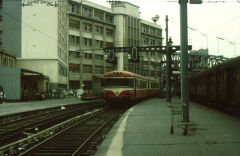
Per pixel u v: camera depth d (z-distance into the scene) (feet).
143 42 294.66
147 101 120.98
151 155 26.11
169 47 111.45
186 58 44.60
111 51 107.24
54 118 66.23
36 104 106.01
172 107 38.65
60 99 155.22
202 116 57.47
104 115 72.79
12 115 66.85
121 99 91.66
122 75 92.84
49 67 170.30
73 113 78.33
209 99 88.43
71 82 219.00
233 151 26.76
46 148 32.60
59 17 177.58
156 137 34.83
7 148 30.53
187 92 44.01
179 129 40.81
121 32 257.55
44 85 155.02
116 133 38.24
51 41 170.60
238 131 38.04
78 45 226.58
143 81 116.78
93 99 159.33
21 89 132.36
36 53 170.81
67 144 35.14
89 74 233.76
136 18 277.44
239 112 57.47
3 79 124.77
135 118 56.24
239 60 55.06
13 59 160.66
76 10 226.58
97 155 28.19
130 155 26.37
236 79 58.75
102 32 248.11
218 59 222.28
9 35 171.22
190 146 29.30
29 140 35.76
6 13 171.22
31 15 170.81
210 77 86.79
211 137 33.86
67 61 214.28
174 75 166.30
